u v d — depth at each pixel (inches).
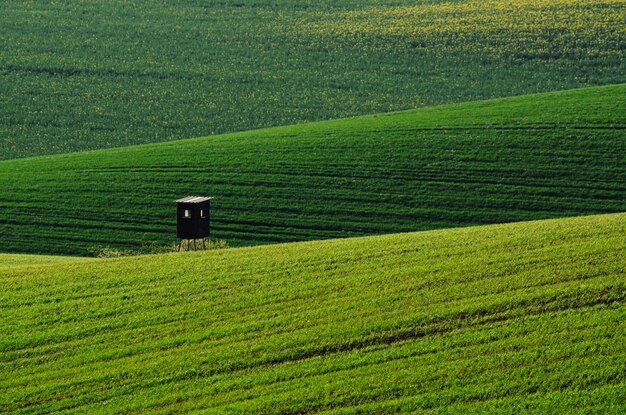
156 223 6417.3
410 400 2437.3
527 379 2465.6
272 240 6072.8
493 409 2354.8
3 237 6230.3
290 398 2504.9
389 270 3361.2
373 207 6491.1
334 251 3715.6
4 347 2997.0
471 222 6235.2
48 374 2797.7
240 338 2908.5
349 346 2775.6
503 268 3213.6
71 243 6122.1
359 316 2957.7
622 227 3548.2
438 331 2792.8
